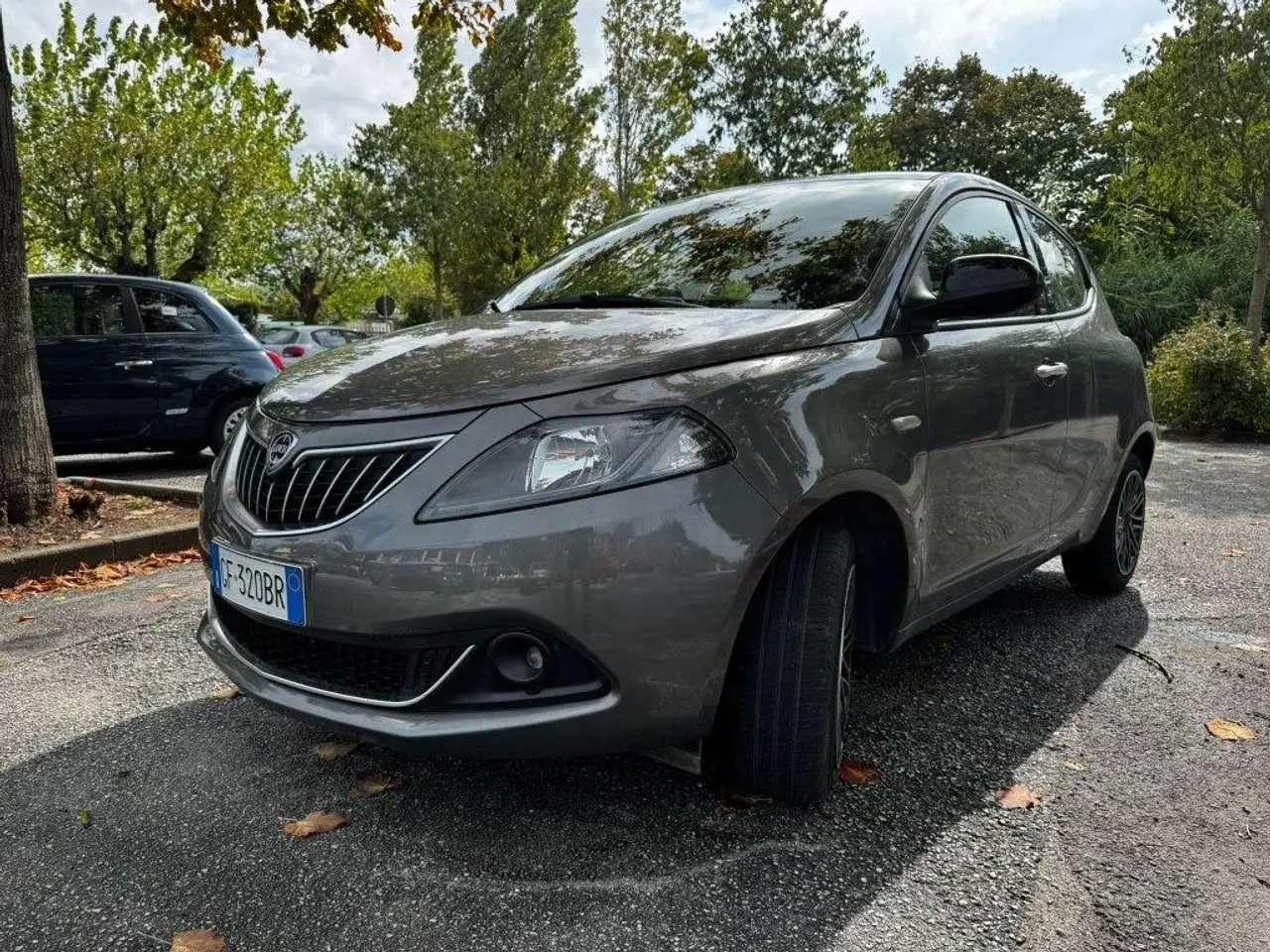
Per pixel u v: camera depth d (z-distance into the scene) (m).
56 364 7.38
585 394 1.96
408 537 1.91
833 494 2.11
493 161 28.48
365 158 26.20
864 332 2.40
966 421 2.64
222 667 2.35
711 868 1.98
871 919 1.82
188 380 7.83
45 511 5.23
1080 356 3.45
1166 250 22.77
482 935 1.77
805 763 2.12
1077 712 2.84
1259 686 3.05
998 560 3.02
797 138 20.98
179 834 2.15
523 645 1.95
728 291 2.71
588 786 2.33
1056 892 1.92
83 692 3.02
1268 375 10.55
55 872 2.00
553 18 28.08
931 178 3.09
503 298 3.30
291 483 2.10
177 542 5.03
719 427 1.97
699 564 1.89
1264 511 6.13
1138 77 13.54
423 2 6.97
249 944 1.75
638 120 25.16
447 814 2.21
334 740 2.63
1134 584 4.29
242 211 27.97
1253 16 11.98
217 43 6.93
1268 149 12.34
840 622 2.16
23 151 24.27
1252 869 2.02
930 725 2.73
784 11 20.23
